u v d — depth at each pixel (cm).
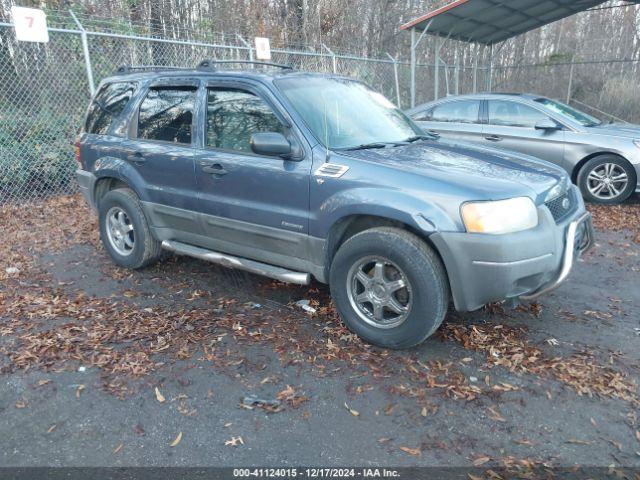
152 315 430
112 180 538
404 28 1230
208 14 1481
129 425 298
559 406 313
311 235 384
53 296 467
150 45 1023
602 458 272
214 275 517
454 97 902
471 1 1123
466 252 328
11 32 856
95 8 1182
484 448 279
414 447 280
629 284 499
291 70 457
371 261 363
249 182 408
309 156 382
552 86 2025
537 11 1330
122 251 528
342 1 1748
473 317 424
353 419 303
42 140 850
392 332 362
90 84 808
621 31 2297
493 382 336
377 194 349
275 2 1630
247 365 356
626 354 371
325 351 373
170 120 470
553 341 386
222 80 436
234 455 275
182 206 460
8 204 788
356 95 465
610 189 783
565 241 361
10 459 272
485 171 365
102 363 357
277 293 474
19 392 327
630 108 1816
